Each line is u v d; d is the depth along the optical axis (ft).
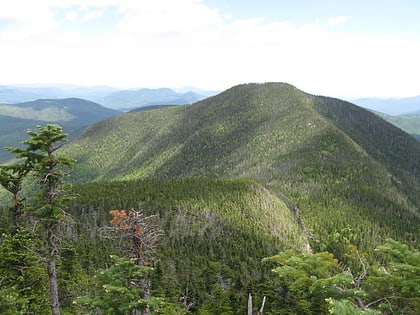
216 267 276.21
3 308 74.38
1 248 90.74
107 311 68.13
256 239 458.91
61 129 84.48
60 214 86.02
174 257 319.06
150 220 99.04
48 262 89.76
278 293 109.40
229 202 542.98
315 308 84.17
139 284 78.38
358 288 58.65
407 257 58.80
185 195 549.95
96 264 244.22
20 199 97.66
